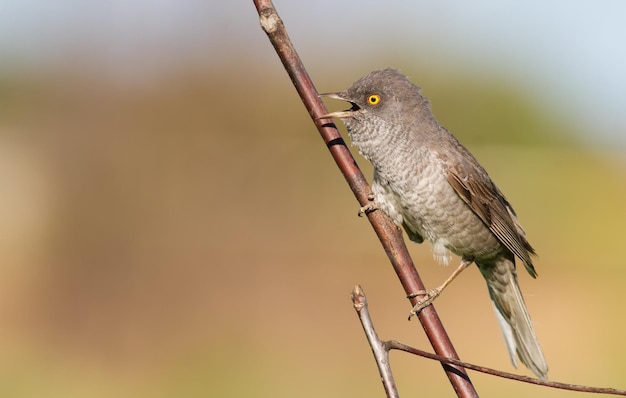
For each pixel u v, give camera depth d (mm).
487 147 21531
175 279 16234
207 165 19141
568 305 15281
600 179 19531
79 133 20062
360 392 11914
